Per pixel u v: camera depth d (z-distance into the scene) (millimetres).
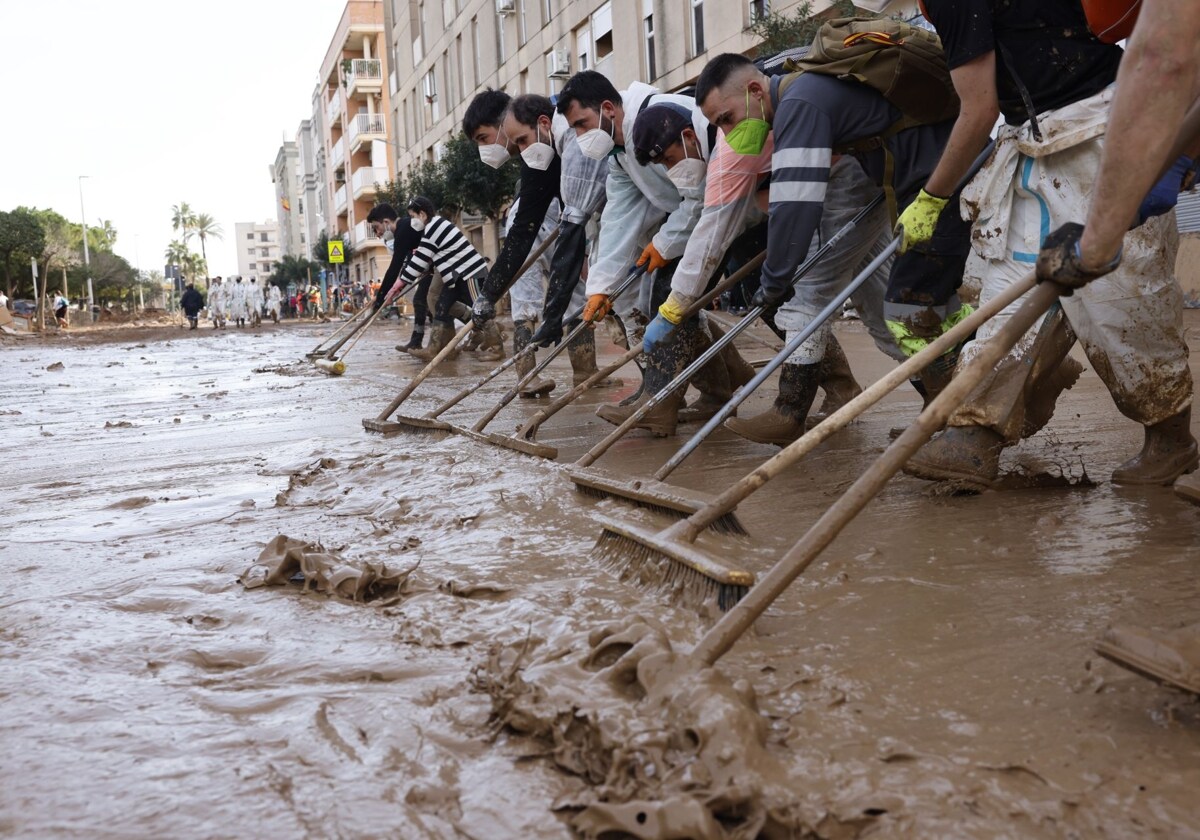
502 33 31188
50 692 2076
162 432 6469
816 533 1848
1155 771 1531
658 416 5035
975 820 1430
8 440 6508
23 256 50875
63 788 1666
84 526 3766
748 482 2453
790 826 1430
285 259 79125
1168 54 1737
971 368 1928
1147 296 3047
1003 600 2297
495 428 5781
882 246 4617
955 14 3002
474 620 2393
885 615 2250
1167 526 2803
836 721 1741
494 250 32344
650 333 4484
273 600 2680
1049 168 3068
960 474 3264
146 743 1824
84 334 34625
